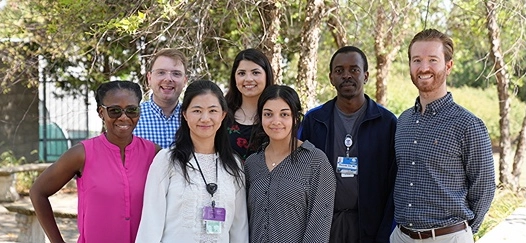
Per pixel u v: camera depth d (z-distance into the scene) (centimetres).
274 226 329
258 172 339
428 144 336
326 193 334
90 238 308
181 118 330
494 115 1928
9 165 1151
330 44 1008
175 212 312
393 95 1528
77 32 693
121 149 320
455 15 926
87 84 1142
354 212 378
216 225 311
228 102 395
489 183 330
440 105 338
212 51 759
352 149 379
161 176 314
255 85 384
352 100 379
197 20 631
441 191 332
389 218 372
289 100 333
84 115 1302
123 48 932
